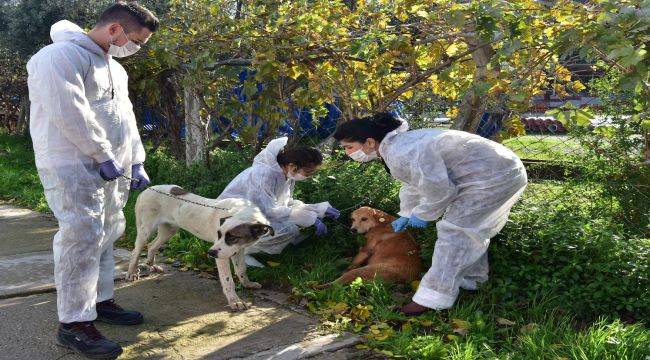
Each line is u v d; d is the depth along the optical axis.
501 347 3.51
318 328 3.75
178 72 7.60
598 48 4.11
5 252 5.50
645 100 3.92
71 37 3.24
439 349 3.31
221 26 6.60
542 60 4.61
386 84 6.01
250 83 6.53
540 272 4.15
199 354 3.37
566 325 3.64
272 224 4.95
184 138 9.23
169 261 5.23
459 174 3.78
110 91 3.40
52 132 3.14
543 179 5.86
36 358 3.26
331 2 5.95
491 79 4.78
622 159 5.07
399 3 5.35
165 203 4.58
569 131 5.45
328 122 8.03
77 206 3.18
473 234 3.73
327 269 4.73
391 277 4.39
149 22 3.41
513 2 4.39
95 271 3.32
